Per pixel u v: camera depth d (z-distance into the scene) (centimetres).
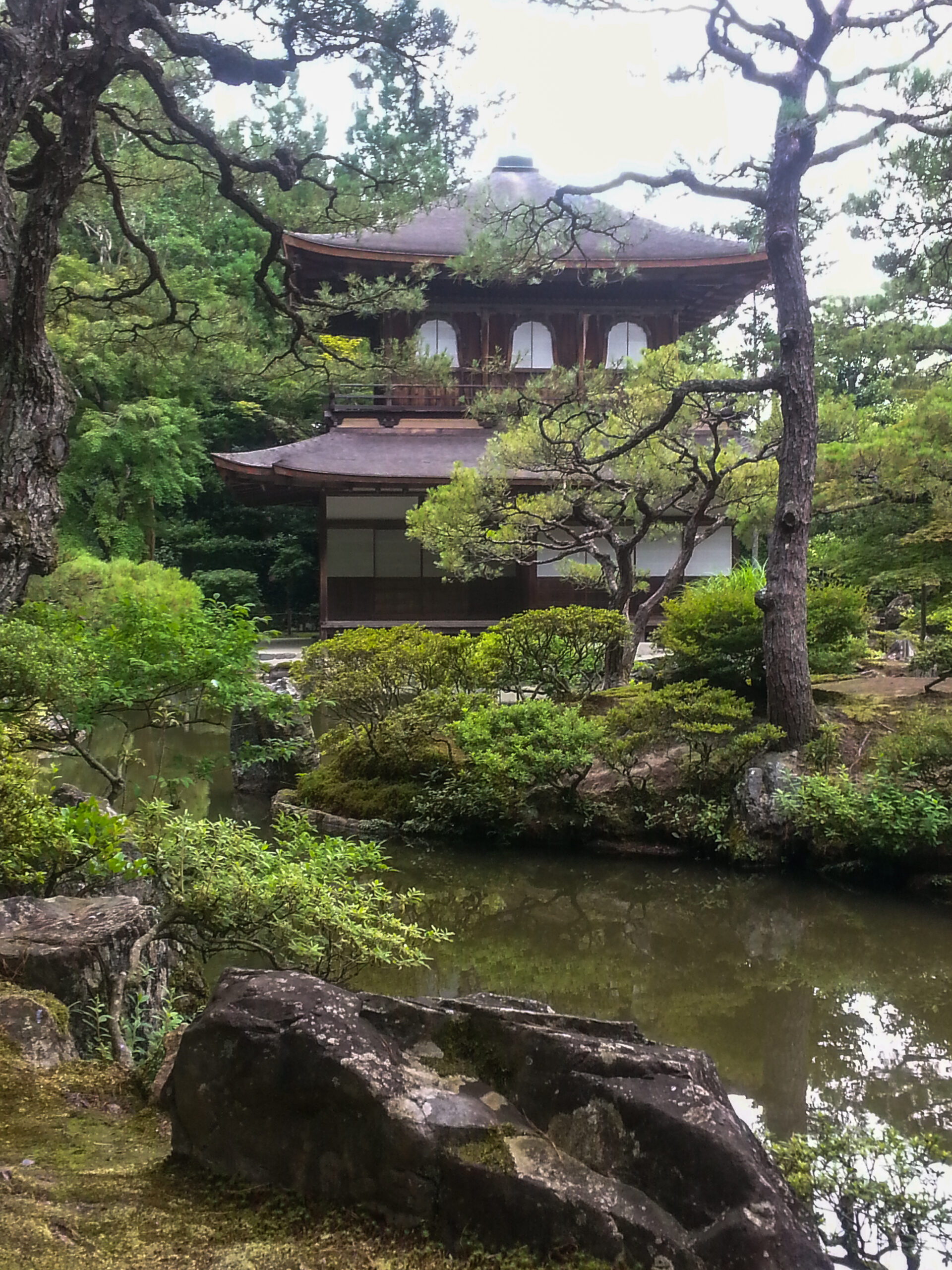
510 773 978
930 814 845
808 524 1050
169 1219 217
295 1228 216
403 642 1091
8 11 698
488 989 666
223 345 1254
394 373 1209
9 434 702
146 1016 410
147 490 2692
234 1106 236
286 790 1148
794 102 997
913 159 1184
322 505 2250
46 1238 205
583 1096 226
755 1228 200
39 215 726
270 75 845
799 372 1052
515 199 2672
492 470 1397
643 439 1205
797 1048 575
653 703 977
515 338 2412
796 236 1061
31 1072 311
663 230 2473
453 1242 210
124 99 974
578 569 1698
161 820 513
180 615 802
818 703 1149
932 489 1211
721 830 948
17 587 691
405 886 891
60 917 418
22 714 612
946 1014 628
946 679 1353
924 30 981
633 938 776
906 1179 359
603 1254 204
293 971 276
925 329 1655
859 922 803
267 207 999
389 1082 226
